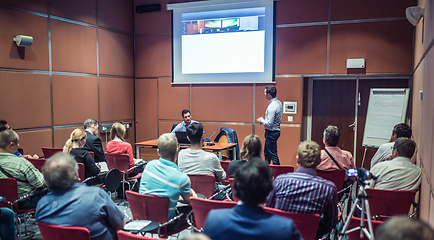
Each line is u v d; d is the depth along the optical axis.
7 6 4.49
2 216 2.52
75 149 3.43
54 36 5.25
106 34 6.34
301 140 6.07
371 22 5.39
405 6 5.17
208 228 1.35
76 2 5.64
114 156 3.81
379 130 5.19
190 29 6.61
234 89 6.43
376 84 5.71
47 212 1.70
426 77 2.85
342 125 5.98
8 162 2.80
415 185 2.44
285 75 6.03
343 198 2.88
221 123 6.59
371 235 1.68
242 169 1.36
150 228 1.94
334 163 2.89
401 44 5.24
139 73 7.17
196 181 2.80
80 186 1.77
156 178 2.24
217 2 6.35
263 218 1.29
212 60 6.51
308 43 5.82
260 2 6.06
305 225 1.77
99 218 1.72
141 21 7.04
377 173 2.53
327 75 5.73
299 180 1.91
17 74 4.66
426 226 0.71
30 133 4.89
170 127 7.00
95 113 6.14
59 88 5.37
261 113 6.27
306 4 5.78
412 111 4.96
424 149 2.69
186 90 6.80
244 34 6.23
